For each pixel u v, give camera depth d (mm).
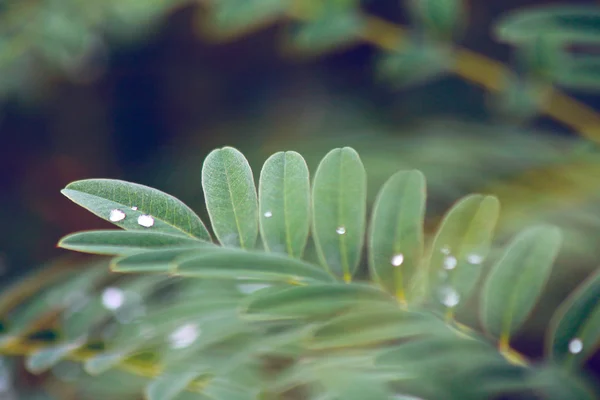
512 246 376
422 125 924
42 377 548
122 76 1657
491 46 1439
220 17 667
